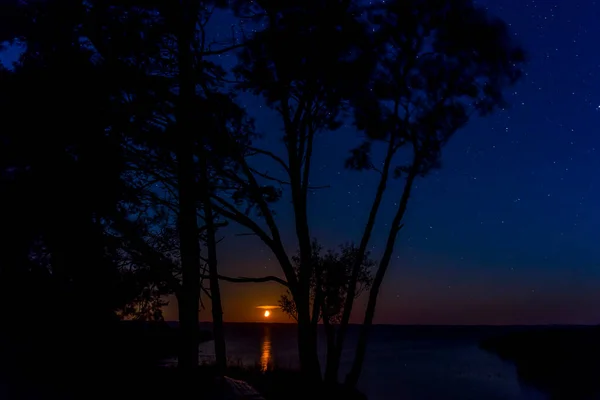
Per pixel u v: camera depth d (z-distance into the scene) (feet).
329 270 62.18
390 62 50.98
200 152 44.62
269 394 47.96
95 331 38.06
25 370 31.78
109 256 45.50
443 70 51.03
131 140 41.55
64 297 38.52
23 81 35.99
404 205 52.95
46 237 36.24
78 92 36.73
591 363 110.11
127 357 39.19
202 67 47.11
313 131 51.60
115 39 41.70
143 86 41.32
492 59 48.98
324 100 50.42
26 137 35.14
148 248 40.65
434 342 280.51
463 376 113.19
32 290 38.32
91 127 36.91
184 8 44.34
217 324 55.77
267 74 49.06
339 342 51.57
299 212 50.83
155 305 55.67
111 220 39.70
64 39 39.99
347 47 48.34
